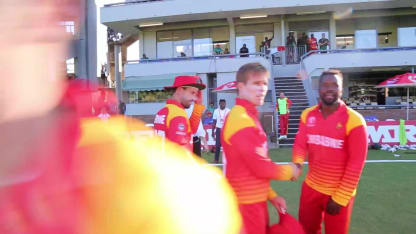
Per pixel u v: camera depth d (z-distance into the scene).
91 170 0.82
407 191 5.15
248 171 1.88
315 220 2.68
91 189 0.81
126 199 0.92
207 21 19.66
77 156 0.79
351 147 2.37
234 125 1.86
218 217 1.57
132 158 0.98
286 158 8.95
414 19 18.50
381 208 4.33
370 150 10.22
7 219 0.66
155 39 20.34
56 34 0.70
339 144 2.44
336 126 2.43
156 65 18.03
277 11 17.97
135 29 20.83
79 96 0.81
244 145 1.80
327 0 17.11
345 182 2.35
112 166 0.90
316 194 2.58
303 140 2.71
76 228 0.75
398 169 6.93
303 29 19.22
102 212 0.82
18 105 0.67
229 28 19.66
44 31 0.68
